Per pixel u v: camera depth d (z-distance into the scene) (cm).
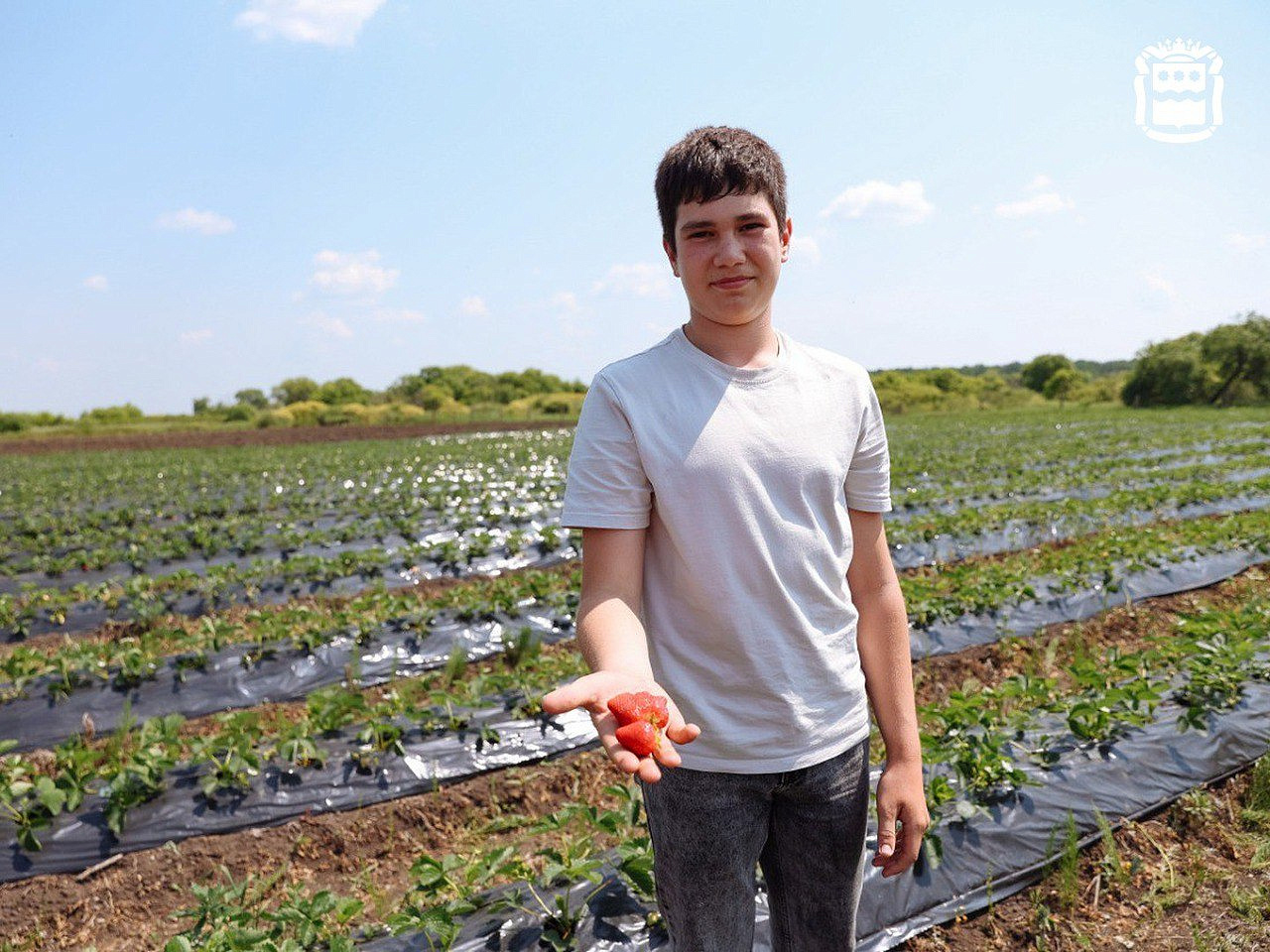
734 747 189
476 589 865
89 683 678
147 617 872
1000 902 369
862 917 348
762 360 194
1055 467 1800
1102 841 399
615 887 337
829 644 197
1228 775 450
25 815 460
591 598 186
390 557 1059
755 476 184
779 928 225
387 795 499
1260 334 4634
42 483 2031
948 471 1781
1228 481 1516
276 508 1597
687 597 188
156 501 1667
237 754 495
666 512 184
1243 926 347
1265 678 525
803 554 189
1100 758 443
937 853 371
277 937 321
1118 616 774
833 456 195
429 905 360
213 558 1152
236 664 714
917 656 682
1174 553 910
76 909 424
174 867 449
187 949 308
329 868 455
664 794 199
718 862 196
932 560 1036
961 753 418
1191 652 558
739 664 187
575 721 564
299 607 877
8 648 848
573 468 190
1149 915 360
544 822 363
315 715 551
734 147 180
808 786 199
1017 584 803
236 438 3662
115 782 464
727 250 179
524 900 337
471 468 2097
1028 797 409
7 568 1093
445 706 568
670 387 187
